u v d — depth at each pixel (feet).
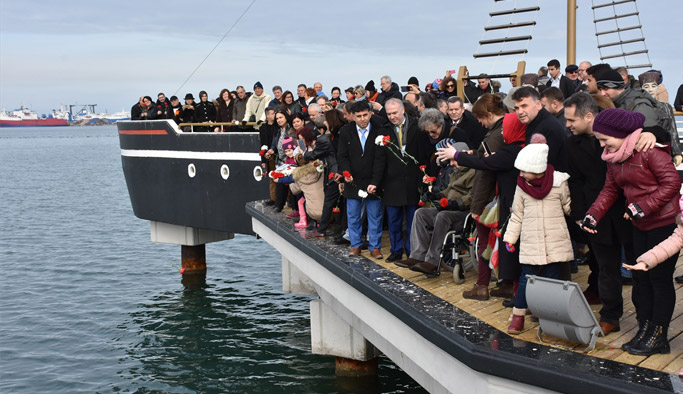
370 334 26.16
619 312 16.47
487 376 15.61
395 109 22.71
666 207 14.35
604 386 13.30
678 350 14.99
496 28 34.58
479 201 19.31
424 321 17.92
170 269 67.31
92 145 493.77
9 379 38.73
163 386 37.29
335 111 26.32
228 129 54.60
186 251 63.21
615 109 14.56
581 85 32.09
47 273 66.23
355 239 25.95
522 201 16.44
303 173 29.94
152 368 40.06
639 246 14.90
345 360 35.83
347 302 24.94
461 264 21.76
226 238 62.23
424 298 19.71
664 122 18.99
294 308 52.08
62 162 272.92
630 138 14.28
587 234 16.47
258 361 40.27
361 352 34.55
